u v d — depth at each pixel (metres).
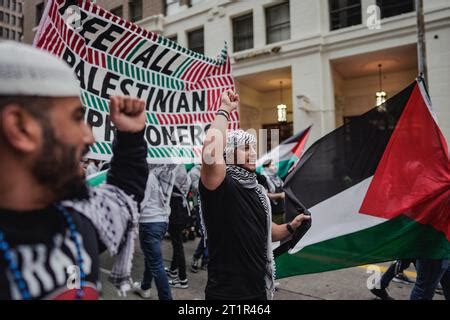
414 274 4.48
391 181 2.85
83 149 0.88
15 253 0.72
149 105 2.56
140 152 1.07
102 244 0.97
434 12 9.09
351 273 4.48
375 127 2.99
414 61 10.91
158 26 13.38
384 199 2.82
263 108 14.28
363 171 2.93
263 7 11.72
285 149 6.00
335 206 2.88
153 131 2.57
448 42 8.94
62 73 0.78
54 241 0.79
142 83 2.47
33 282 0.73
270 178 4.77
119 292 1.03
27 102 0.71
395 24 9.69
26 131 0.71
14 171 0.73
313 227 2.82
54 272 0.76
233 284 1.65
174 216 3.91
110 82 2.25
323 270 2.73
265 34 11.79
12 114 0.70
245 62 11.94
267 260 1.79
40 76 0.73
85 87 2.10
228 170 1.78
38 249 0.75
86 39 2.11
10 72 0.70
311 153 3.06
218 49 12.34
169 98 2.69
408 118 2.92
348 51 10.44
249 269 1.67
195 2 13.15
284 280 4.24
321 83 10.62
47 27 1.83
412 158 2.84
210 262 1.74
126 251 1.03
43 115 0.73
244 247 1.66
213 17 12.47
